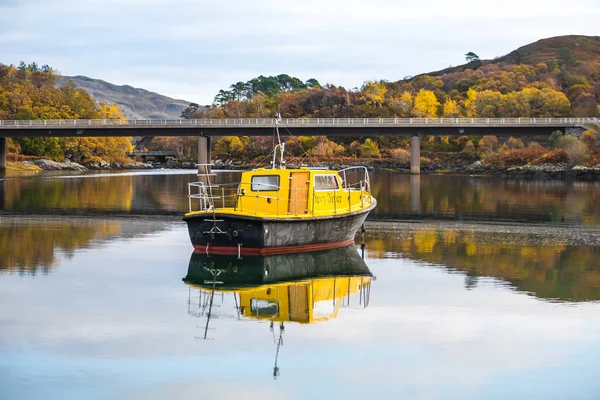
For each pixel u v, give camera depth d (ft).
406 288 83.35
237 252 100.99
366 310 73.15
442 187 276.62
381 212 169.27
